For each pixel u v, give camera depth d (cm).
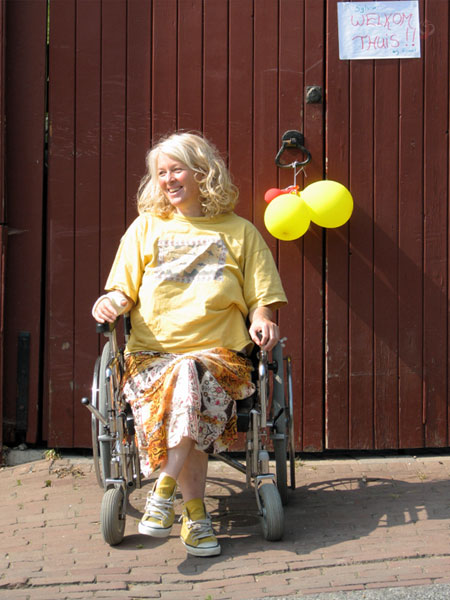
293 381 392
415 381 394
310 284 390
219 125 386
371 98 387
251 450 296
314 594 254
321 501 337
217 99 385
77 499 337
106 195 386
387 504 331
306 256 389
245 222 322
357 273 391
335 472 376
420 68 388
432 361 394
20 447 393
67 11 381
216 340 298
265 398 287
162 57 384
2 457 384
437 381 395
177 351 299
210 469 378
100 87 384
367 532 301
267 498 289
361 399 393
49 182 385
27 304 388
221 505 334
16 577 264
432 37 388
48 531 304
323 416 394
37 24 381
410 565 273
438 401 395
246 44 384
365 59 386
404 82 387
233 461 317
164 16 383
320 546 289
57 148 384
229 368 287
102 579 263
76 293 387
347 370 392
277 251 390
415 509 324
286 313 391
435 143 390
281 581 263
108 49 383
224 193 316
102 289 387
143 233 317
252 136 387
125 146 386
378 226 390
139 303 311
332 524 310
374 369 393
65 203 385
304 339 391
